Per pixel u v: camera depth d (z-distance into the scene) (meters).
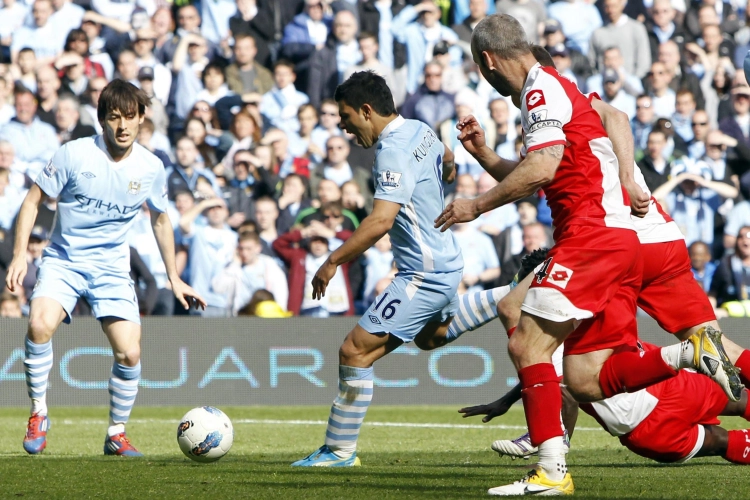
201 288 30.44
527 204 32.16
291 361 28.09
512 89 10.22
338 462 13.02
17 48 34.28
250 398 27.83
